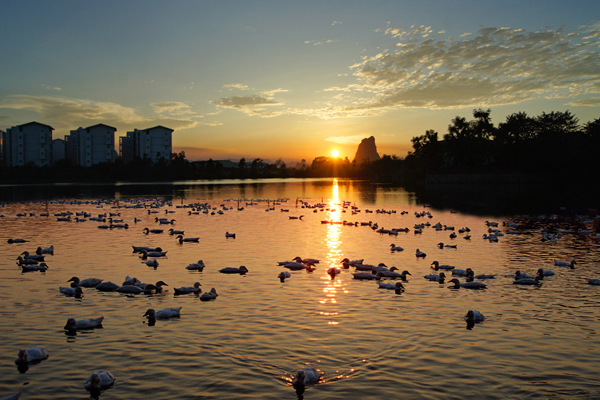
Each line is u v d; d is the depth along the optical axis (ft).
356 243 138.31
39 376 49.98
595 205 287.69
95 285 85.20
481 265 106.83
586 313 71.10
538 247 132.46
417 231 162.09
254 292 81.61
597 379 50.19
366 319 67.72
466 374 51.11
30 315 68.59
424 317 68.80
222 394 46.62
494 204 300.40
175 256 114.83
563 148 454.81
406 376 50.57
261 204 301.43
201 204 288.10
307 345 58.18
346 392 47.09
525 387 48.39
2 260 108.27
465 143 574.97
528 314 70.59
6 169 636.48
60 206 276.41
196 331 62.54
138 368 51.90
